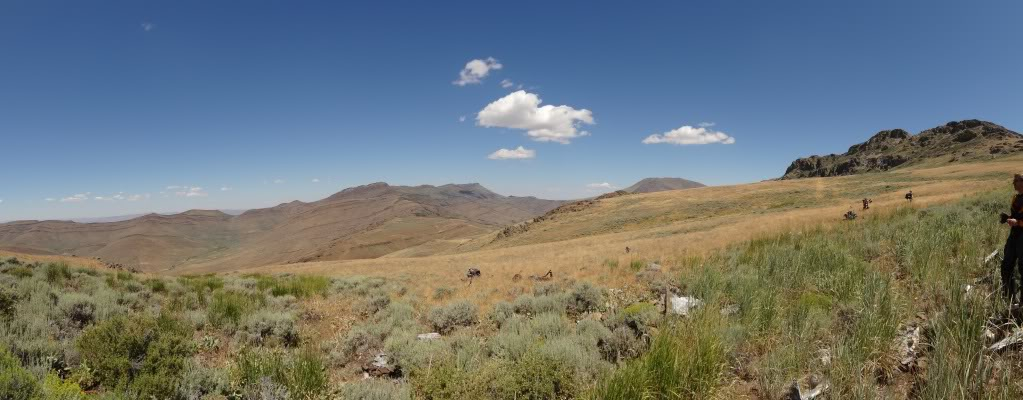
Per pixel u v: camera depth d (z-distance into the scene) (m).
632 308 7.75
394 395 5.06
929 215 14.10
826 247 9.63
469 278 18.52
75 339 5.77
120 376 4.81
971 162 117.75
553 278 15.05
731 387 4.38
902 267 7.62
